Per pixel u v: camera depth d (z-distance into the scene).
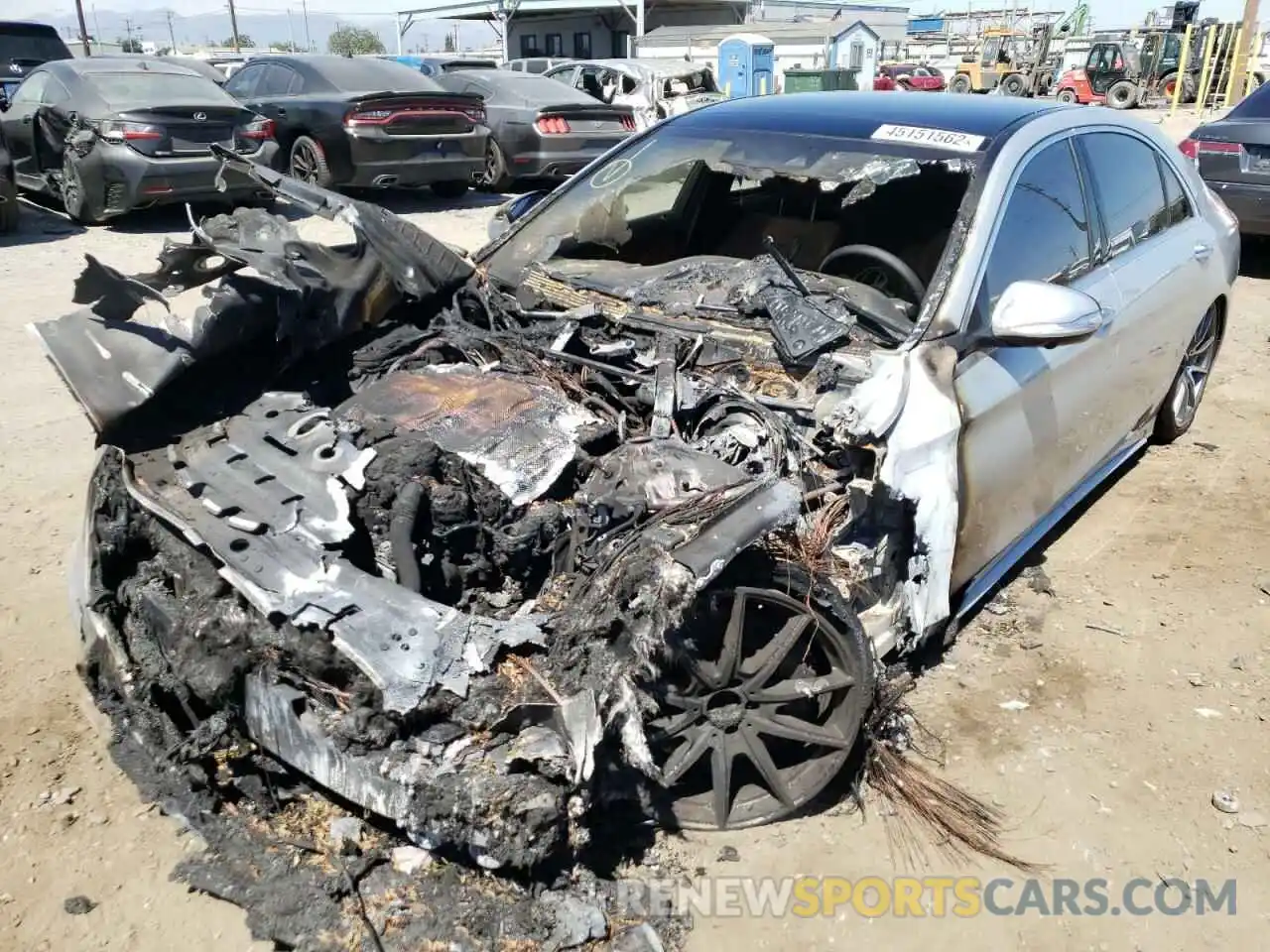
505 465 2.65
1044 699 3.36
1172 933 2.53
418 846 2.41
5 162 9.71
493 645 2.26
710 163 3.86
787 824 2.80
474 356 3.30
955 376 2.91
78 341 2.96
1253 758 3.12
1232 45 26.30
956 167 3.33
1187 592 3.98
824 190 4.06
